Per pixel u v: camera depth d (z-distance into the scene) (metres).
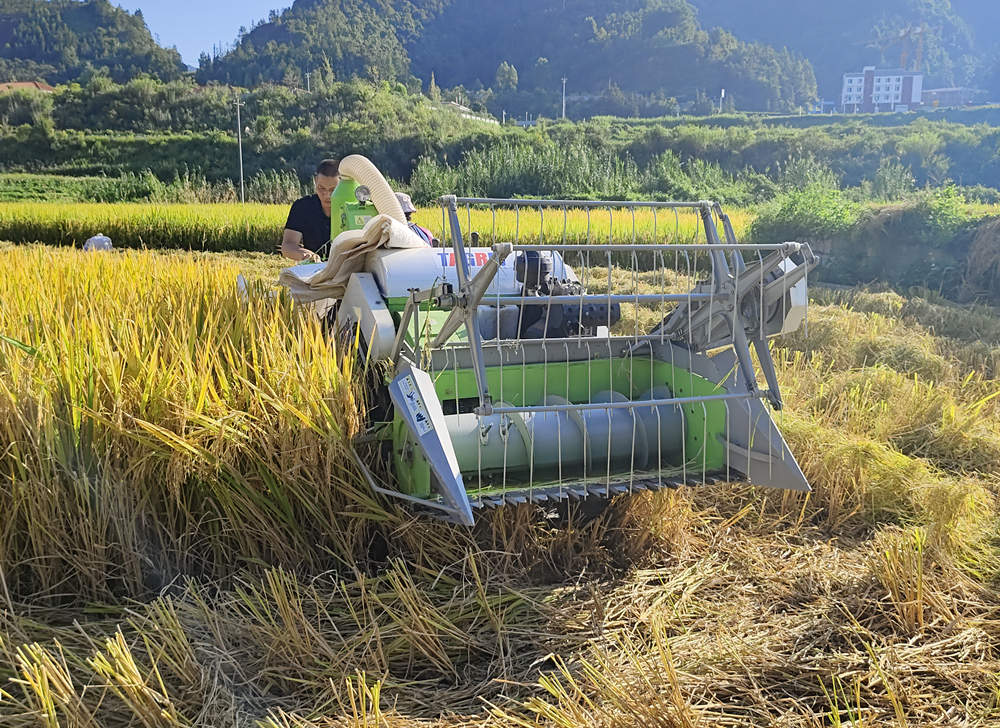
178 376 3.60
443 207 3.49
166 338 4.03
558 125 64.81
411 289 3.80
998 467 5.45
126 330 3.92
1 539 3.36
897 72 175.88
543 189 42.38
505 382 4.14
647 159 52.59
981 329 10.24
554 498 3.50
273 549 3.66
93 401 3.52
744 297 3.95
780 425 5.19
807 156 48.22
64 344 3.76
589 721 2.65
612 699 2.74
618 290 10.53
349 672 2.99
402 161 54.38
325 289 4.66
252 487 3.65
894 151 46.31
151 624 3.11
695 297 3.82
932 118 77.50
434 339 3.94
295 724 2.70
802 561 4.05
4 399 3.44
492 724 2.73
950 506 4.34
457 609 3.44
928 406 6.03
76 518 3.46
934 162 45.00
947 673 3.05
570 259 14.80
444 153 54.19
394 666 3.12
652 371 4.41
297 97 67.00
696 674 3.01
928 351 8.40
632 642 3.27
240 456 3.69
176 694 2.80
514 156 44.59
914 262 15.03
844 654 3.15
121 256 7.82
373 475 3.90
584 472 3.83
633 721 2.66
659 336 4.29
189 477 3.62
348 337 4.52
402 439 3.72
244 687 2.92
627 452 4.05
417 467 3.63
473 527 3.88
